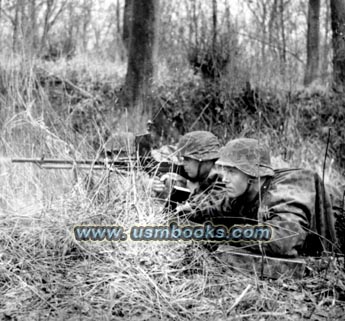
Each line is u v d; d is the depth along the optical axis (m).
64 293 3.13
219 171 4.16
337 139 6.90
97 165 4.23
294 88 9.67
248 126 7.77
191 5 12.71
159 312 2.97
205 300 3.11
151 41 9.68
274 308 3.02
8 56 7.07
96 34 15.63
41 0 12.20
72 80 10.20
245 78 9.52
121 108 9.12
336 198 4.02
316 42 14.50
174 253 3.59
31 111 5.88
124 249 3.59
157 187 4.08
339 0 6.94
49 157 4.90
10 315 2.89
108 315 2.87
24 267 3.45
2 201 4.45
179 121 9.66
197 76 10.38
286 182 3.57
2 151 4.95
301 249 3.75
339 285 3.28
